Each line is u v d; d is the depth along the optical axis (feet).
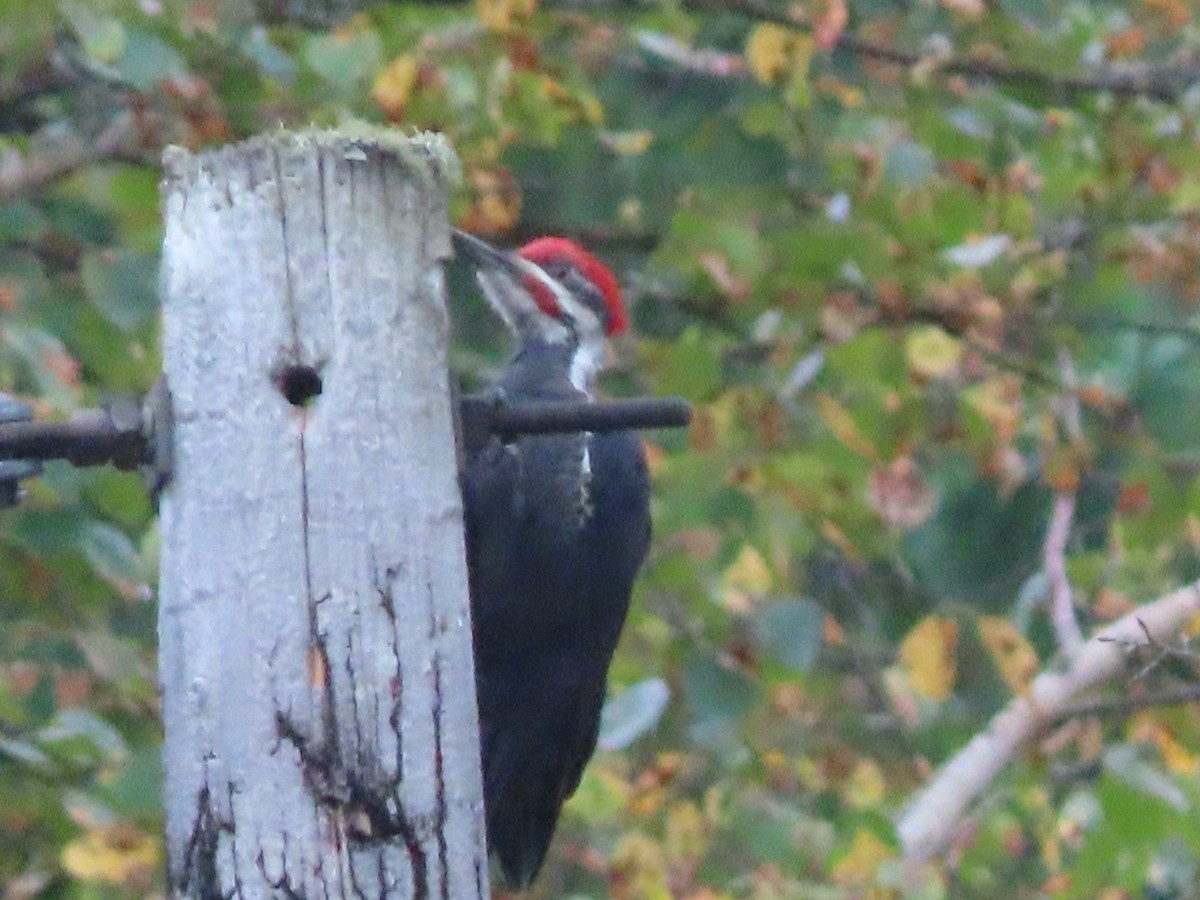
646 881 33.73
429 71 34.30
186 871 16.79
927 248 38.68
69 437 17.19
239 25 34.94
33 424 17.33
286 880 16.61
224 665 16.83
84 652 33.47
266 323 17.08
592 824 34.94
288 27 38.24
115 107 39.01
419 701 16.96
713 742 36.78
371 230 17.30
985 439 38.78
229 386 17.08
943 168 40.11
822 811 39.78
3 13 33.40
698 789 38.96
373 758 16.81
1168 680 39.22
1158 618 37.50
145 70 33.24
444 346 17.54
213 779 16.76
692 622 37.04
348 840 16.70
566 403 18.25
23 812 31.30
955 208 38.99
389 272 17.31
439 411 17.42
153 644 36.68
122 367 34.53
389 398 17.19
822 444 38.34
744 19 45.44
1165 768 36.83
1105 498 49.78
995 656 36.83
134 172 34.81
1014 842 37.01
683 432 39.32
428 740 16.94
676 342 38.83
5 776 31.42
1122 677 38.47
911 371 37.52
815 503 38.17
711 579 36.91
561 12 39.83
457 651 17.17
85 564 34.22
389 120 33.91
